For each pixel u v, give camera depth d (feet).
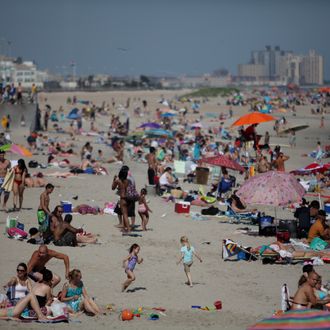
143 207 231.30
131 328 134.62
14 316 137.08
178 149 455.63
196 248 209.15
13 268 176.14
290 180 224.33
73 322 137.80
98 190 317.22
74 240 206.69
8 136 494.18
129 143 522.06
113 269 182.09
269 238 224.74
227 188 295.69
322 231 207.10
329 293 145.69
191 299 158.51
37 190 310.24
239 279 176.24
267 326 93.30
